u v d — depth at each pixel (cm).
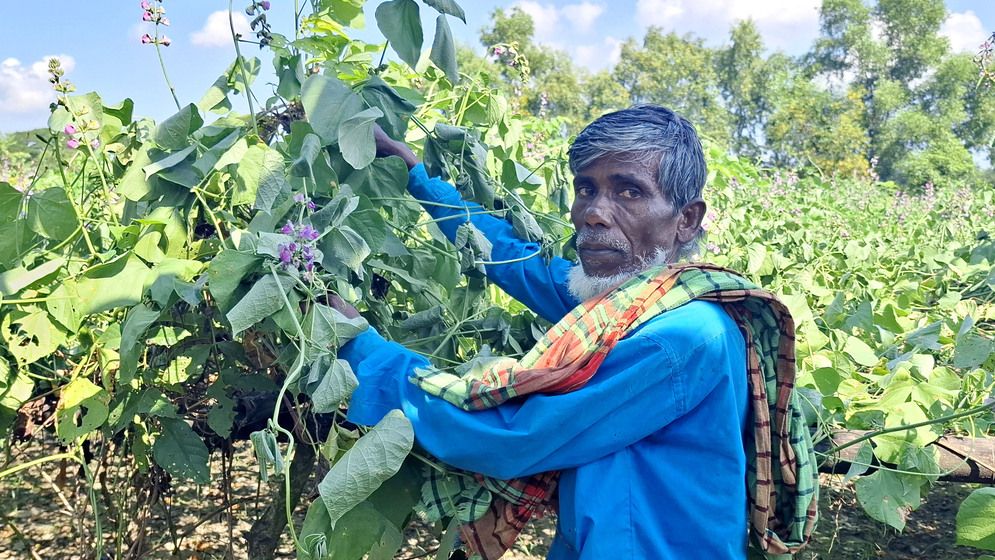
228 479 230
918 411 201
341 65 212
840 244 409
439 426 137
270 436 125
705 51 5784
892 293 331
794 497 144
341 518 143
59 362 200
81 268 175
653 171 142
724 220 400
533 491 142
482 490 145
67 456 180
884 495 192
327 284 156
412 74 267
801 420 145
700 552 131
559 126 684
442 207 202
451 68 181
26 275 159
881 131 4544
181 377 196
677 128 146
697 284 138
